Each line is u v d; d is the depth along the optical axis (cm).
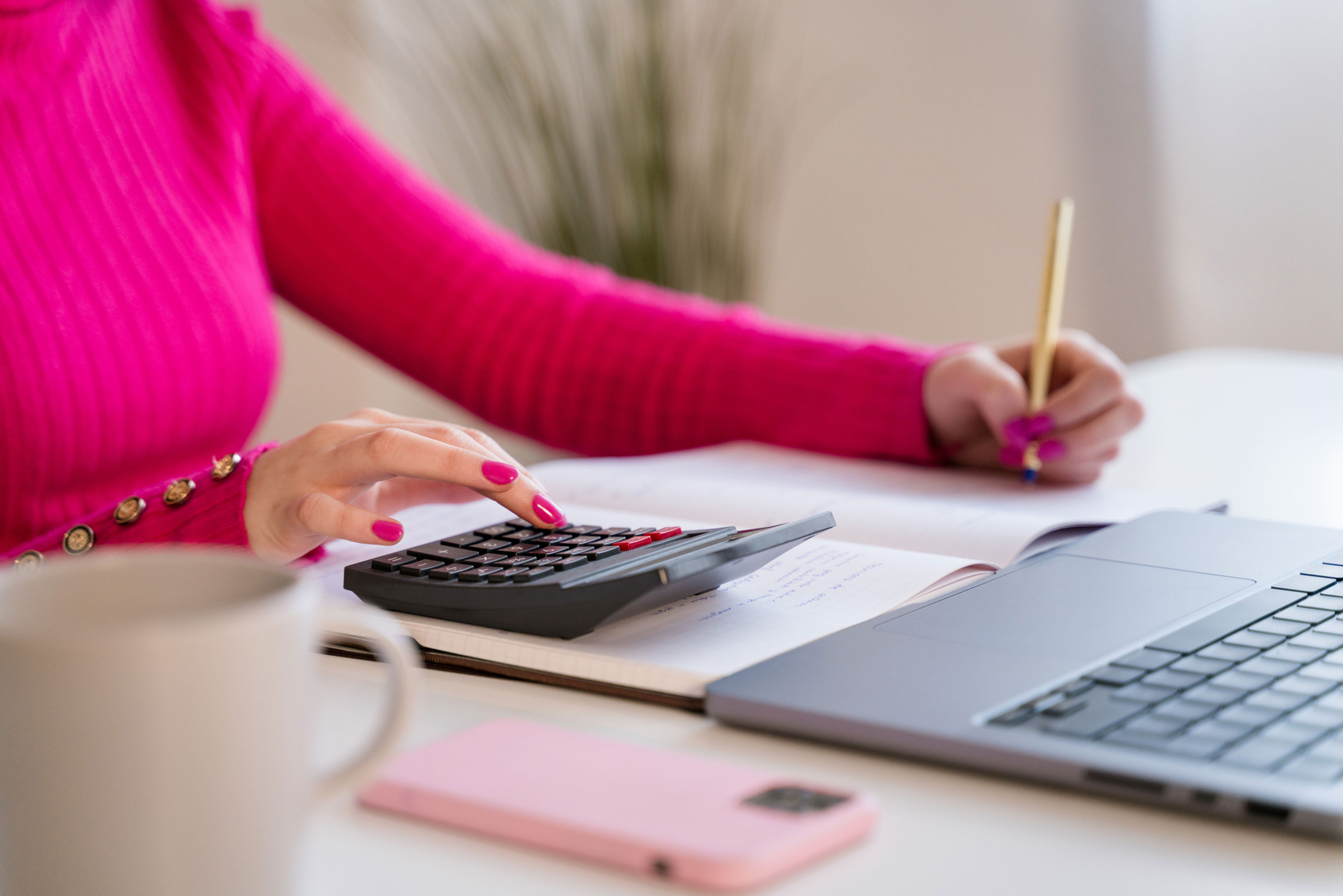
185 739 23
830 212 214
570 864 29
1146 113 181
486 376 95
